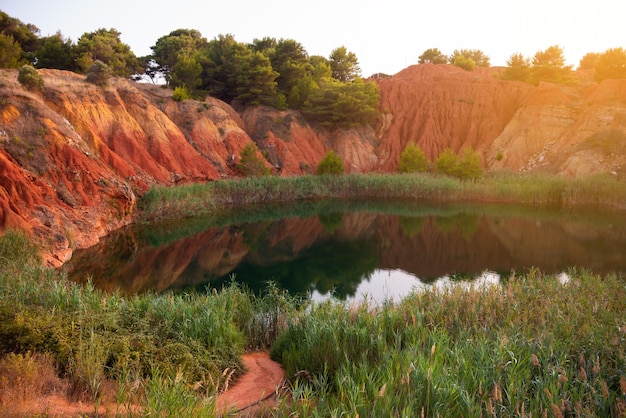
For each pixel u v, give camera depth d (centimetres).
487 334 1092
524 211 4269
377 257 2767
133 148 4256
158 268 2403
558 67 7400
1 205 2156
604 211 4206
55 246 2312
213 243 3078
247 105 6556
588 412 692
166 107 5422
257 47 8038
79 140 3247
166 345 1000
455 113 7156
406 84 7669
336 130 6912
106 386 780
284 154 5994
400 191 5228
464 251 2872
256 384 961
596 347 939
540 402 727
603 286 1555
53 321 951
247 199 4756
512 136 6544
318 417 680
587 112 6012
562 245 2952
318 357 983
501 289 1470
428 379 754
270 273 2400
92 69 4553
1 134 2692
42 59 5756
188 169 4719
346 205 4738
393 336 1090
